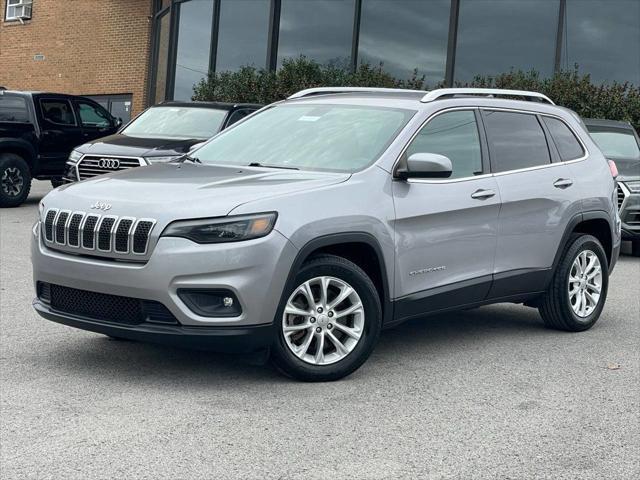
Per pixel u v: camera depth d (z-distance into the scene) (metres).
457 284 6.08
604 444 4.48
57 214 5.32
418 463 4.14
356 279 5.38
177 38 21.83
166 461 4.06
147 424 4.55
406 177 5.68
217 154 6.33
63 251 5.29
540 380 5.62
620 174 11.65
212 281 4.91
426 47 17.78
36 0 25.94
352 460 4.15
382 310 5.66
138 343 6.23
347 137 5.97
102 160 11.75
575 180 7.00
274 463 4.08
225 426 4.55
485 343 6.61
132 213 5.03
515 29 17.00
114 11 24.03
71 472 3.90
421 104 6.17
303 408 4.89
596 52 16.48
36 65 26.02
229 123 12.70
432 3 17.73
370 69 18.30
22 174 14.85
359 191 5.47
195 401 4.95
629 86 16.08
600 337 6.95
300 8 19.27
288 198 5.16
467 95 6.65
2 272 8.91
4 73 26.92
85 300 5.23
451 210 5.95
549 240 6.74
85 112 15.88
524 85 15.80
